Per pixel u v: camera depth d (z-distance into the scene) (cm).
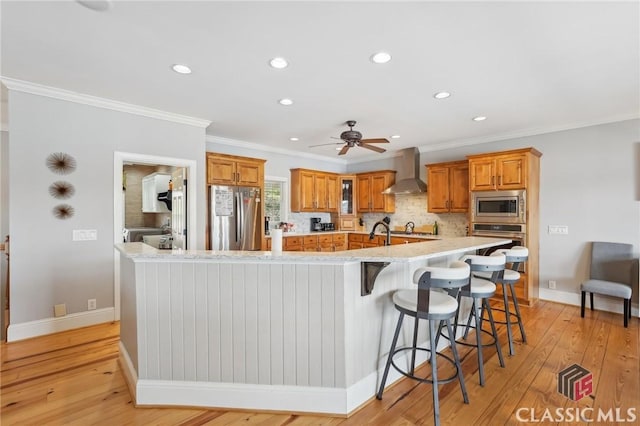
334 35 218
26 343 299
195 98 338
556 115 393
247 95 329
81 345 296
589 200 415
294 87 307
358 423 192
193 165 412
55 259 321
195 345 209
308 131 479
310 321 202
